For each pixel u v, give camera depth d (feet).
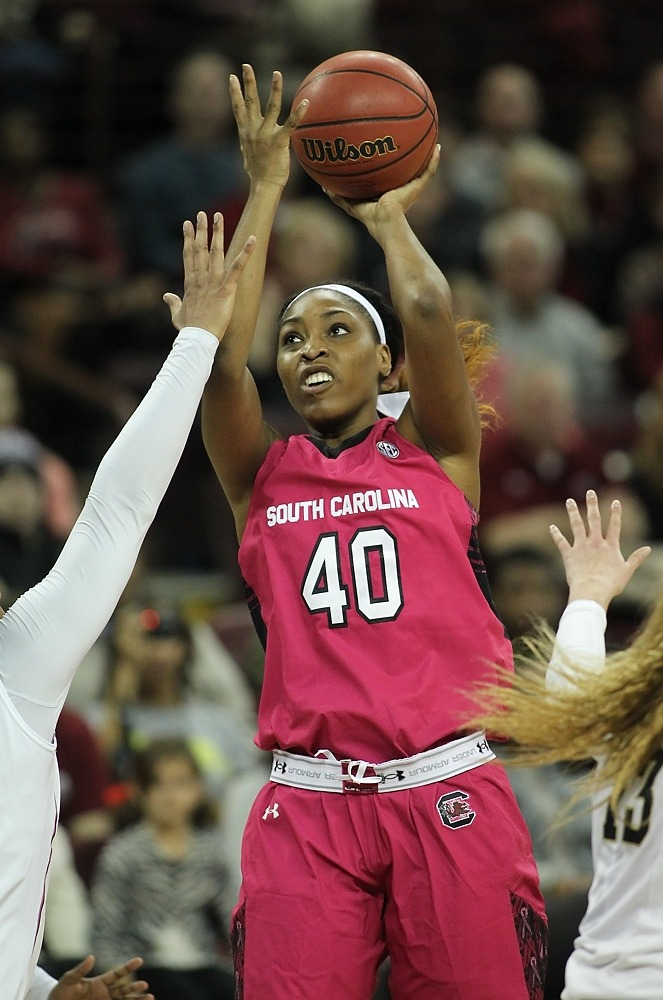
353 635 35.27
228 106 108.99
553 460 86.43
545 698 35.47
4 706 33.42
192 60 109.70
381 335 38.63
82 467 94.48
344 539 35.94
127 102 123.54
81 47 123.44
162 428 34.55
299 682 35.35
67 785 64.95
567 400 86.79
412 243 37.01
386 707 34.65
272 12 117.91
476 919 34.30
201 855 61.57
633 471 86.17
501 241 98.78
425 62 123.65
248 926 34.83
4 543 76.18
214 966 49.90
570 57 125.59
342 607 35.45
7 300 108.88
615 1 129.59
